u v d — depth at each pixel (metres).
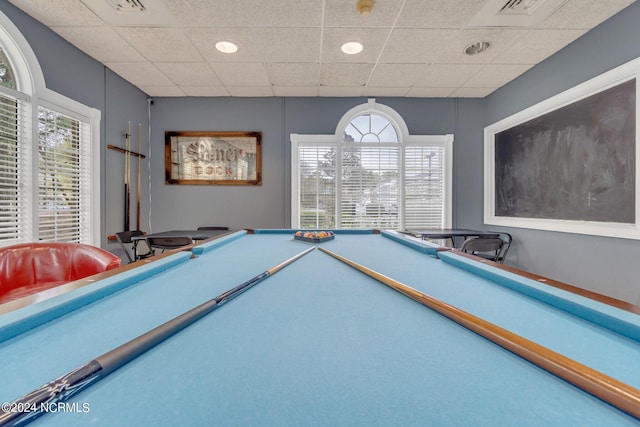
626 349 0.57
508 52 2.69
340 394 0.45
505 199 3.39
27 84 2.18
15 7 2.08
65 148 2.53
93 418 0.39
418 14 2.16
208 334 0.64
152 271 1.10
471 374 0.50
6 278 1.71
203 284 1.01
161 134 3.72
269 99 3.77
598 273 2.32
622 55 2.12
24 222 2.17
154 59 2.82
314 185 3.83
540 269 2.90
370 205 3.86
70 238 2.59
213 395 0.44
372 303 0.84
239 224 3.78
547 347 0.58
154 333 0.59
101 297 0.84
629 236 2.07
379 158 3.85
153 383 0.47
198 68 3.00
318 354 0.56
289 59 2.81
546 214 2.82
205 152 3.75
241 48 2.62
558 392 0.45
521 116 3.12
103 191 2.94
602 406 0.42
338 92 3.63
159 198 3.73
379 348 0.58
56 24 2.28
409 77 3.21
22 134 2.15
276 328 0.67
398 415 0.40
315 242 2.03
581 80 2.45
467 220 3.82
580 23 2.27
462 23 2.27
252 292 0.94
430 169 3.84
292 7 2.09
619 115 2.14
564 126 2.61
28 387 0.46
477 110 3.81
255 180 3.76
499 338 0.59
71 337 0.62
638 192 2.02
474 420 0.39
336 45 2.57
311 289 0.98
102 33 2.40
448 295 0.89
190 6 2.08
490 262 1.20
